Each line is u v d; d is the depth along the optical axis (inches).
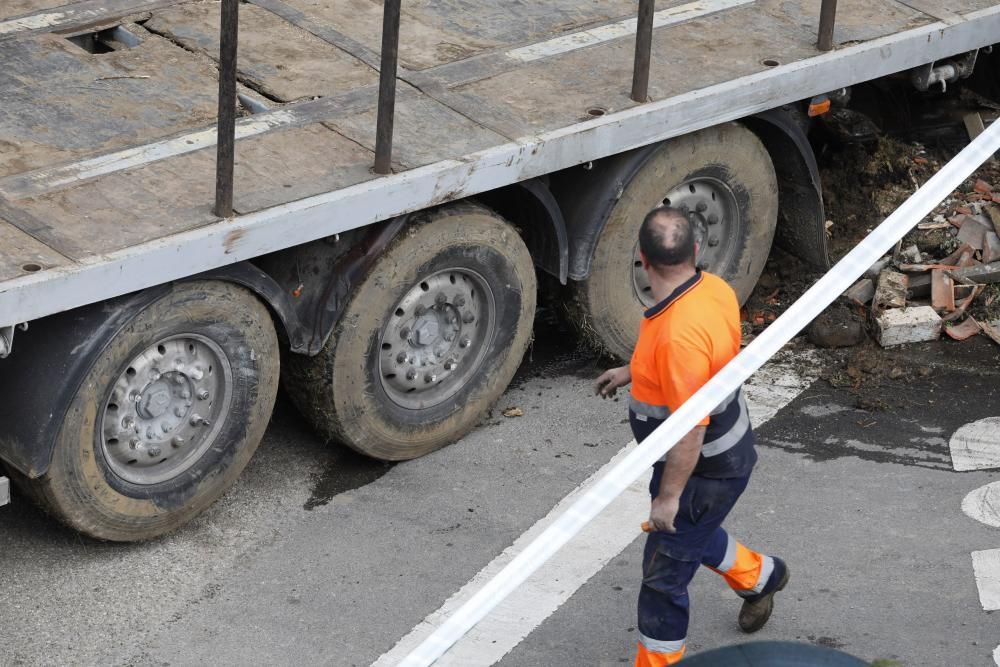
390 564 727.7
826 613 685.9
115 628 677.9
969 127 1082.7
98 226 651.5
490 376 829.8
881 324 914.1
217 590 706.8
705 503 585.9
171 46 824.3
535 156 751.7
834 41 884.0
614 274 856.9
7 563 716.0
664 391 562.3
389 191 704.4
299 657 660.1
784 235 975.6
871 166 1058.1
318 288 735.7
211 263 659.4
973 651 659.4
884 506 767.7
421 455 821.2
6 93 758.5
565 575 714.8
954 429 837.2
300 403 778.8
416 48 841.5
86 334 653.3
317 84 796.0
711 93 812.6
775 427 839.1
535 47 855.1
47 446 658.8
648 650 609.6
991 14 936.3
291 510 772.0
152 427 708.0
